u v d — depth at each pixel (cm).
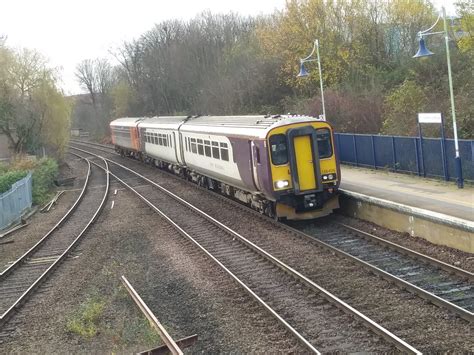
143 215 2317
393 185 2028
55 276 1546
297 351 884
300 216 1797
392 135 2578
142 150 4334
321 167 1778
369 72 3519
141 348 969
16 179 3142
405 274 1222
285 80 4253
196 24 6825
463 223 1312
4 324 1198
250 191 2008
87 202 2891
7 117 4394
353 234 1625
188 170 3111
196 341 980
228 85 4938
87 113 10794
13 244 2072
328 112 3153
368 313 1008
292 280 1252
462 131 2314
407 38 3853
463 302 1021
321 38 3869
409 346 823
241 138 1948
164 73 6906
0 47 4475
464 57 3006
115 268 1542
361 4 3956
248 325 1022
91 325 1106
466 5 2722
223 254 1552
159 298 1248
